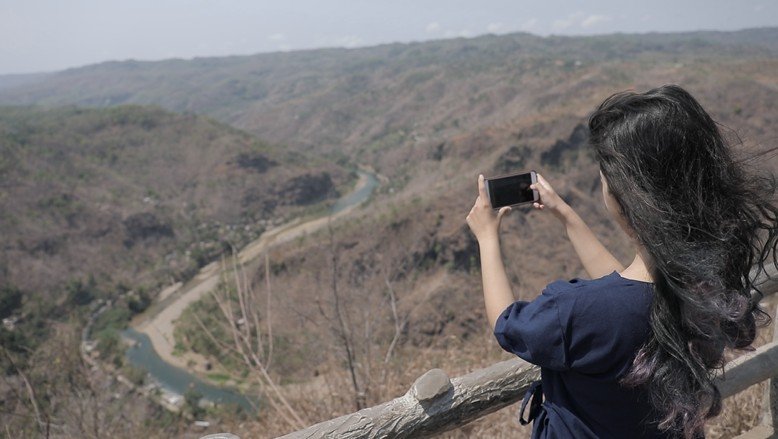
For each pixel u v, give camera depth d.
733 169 0.91
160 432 5.83
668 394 0.89
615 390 0.95
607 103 1.02
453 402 1.41
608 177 0.96
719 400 0.96
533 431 1.12
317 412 3.62
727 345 0.98
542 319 0.95
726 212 0.89
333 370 4.26
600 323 0.91
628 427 0.97
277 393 3.66
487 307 1.11
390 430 1.34
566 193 56.03
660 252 0.87
